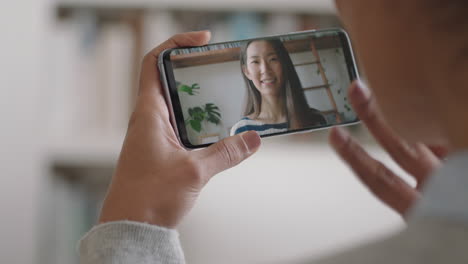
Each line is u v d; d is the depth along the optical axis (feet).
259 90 1.99
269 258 4.32
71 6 4.11
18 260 3.79
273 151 4.42
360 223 4.46
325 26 4.48
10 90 3.88
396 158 1.99
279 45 2.04
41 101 3.93
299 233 4.39
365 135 4.45
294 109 2.00
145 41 4.16
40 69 3.92
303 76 2.03
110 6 4.14
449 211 0.74
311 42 2.05
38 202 3.88
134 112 1.83
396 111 0.98
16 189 3.84
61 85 4.04
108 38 4.14
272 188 4.39
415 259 0.74
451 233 0.72
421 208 0.79
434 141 0.99
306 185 4.42
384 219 4.50
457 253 0.70
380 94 0.98
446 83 0.84
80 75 4.09
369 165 1.99
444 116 0.87
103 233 1.53
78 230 4.17
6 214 3.81
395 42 0.91
